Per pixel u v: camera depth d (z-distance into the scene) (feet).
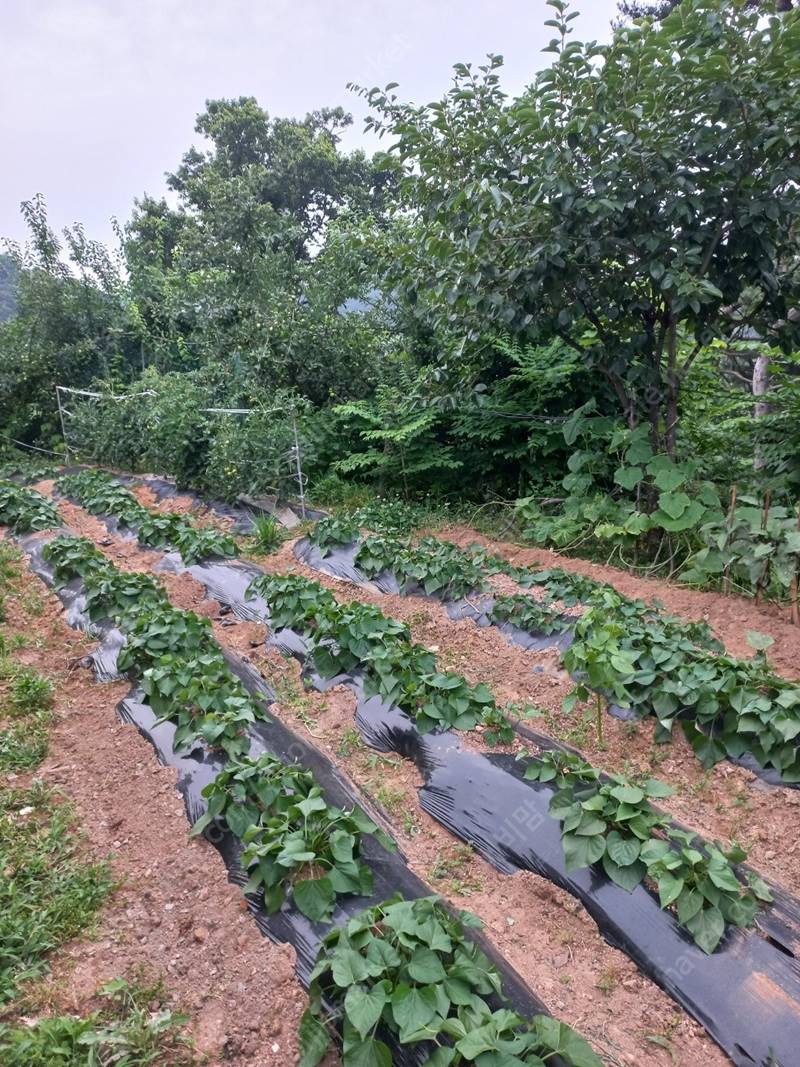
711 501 21.77
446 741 13.17
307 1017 7.54
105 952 8.90
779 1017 8.00
